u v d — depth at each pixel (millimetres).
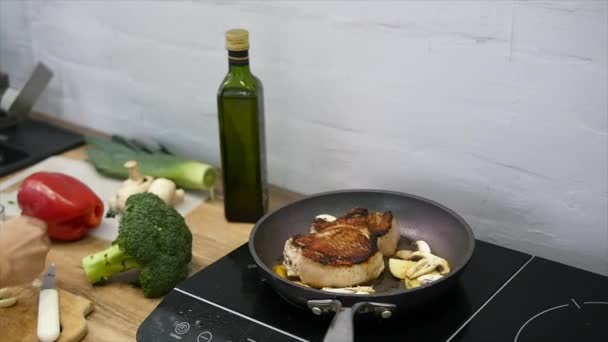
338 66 1354
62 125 1892
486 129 1224
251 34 1442
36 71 1698
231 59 1256
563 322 1021
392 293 966
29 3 1816
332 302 965
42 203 1313
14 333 1092
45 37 1832
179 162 1506
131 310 1159
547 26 1096
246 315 1066
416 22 1224
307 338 1010
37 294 1183
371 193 1268
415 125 1304
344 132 1405
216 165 1649
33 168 1633
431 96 1262
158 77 1648
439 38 1210
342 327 920
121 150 1615
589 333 998
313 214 1264
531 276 1127
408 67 1267
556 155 1167
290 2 1358
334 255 1082
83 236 1380
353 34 1308
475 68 1192
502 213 1268
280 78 1444
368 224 1171
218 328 1044
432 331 1011
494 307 1058
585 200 1167
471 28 1169
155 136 1731
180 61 1588
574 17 1068
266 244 1184
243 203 1384
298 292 1000
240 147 1337
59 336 1072
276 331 1028
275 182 1559
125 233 1166
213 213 1440
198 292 1125
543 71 1126
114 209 1460
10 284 1112
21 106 1745
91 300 1186
